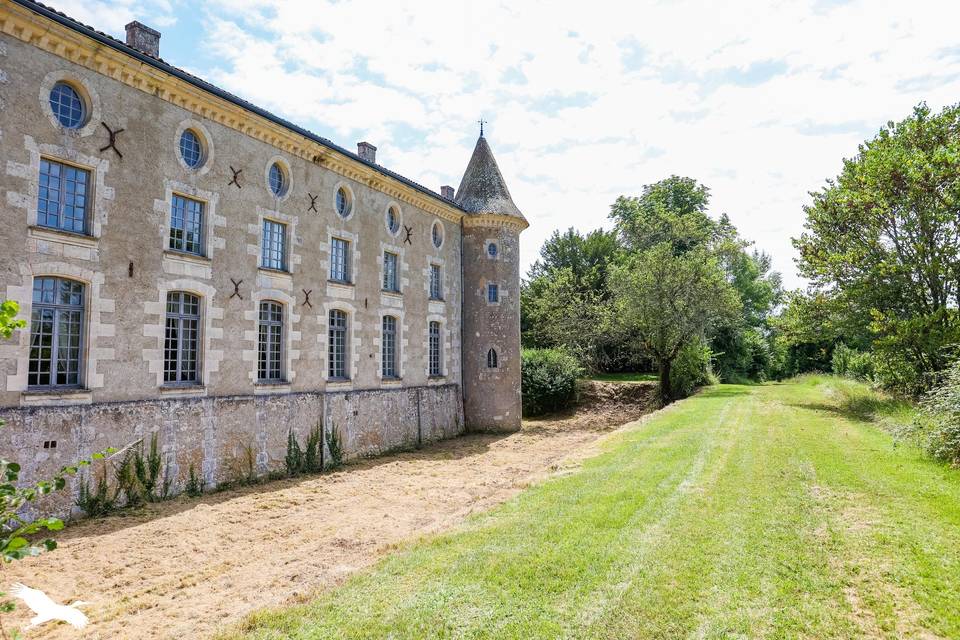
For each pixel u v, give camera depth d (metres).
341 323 19.50
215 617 6.90
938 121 22.06
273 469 16.06
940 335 20.36
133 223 12.97
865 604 6.11
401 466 18.20
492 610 6.12
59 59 11.71
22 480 10.74
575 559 7.37
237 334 15.39
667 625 5.75
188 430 13.82
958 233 21.47
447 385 25.22
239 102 15.19
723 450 14.25
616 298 37.62
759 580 6.68
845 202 23.30
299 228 17.59
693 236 41.97
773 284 63.56
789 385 40.91
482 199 27.30
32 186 11.18
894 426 16.22
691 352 35.16
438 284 25.28
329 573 7.75
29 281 11.11
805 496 9.95
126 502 12.44
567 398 33.53
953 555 7.19
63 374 11.77
